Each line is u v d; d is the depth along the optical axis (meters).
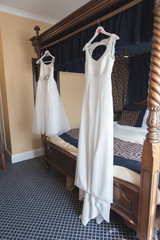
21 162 3.26
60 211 1.89
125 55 3.14
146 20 1.22
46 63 2.57
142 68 3.09
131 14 1.29
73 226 1.67
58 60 2.18
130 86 3.35
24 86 3.18
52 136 2.54
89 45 1.61
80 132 1.63
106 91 1.41
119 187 1.52
